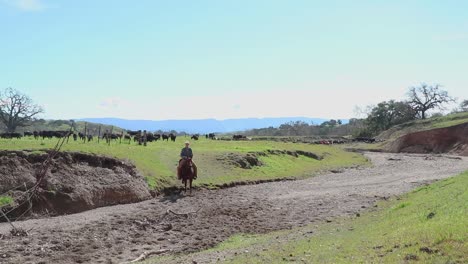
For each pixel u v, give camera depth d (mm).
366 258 10492
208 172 36906
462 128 93500
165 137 60875
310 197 30031
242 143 61688
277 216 23562
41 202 23750
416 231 11594
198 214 23859
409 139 99375
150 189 30047
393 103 153125
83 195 25625
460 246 9570
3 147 28547
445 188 20656
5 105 107562
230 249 15719
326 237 15219
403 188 33188
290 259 12133
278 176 41500
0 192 23406
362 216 21219
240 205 26734
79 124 116688
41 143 33875
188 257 14930
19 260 15195
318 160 56969
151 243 17969
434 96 148250
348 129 181250
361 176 43906
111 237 18656
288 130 183250
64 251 16469
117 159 31062
